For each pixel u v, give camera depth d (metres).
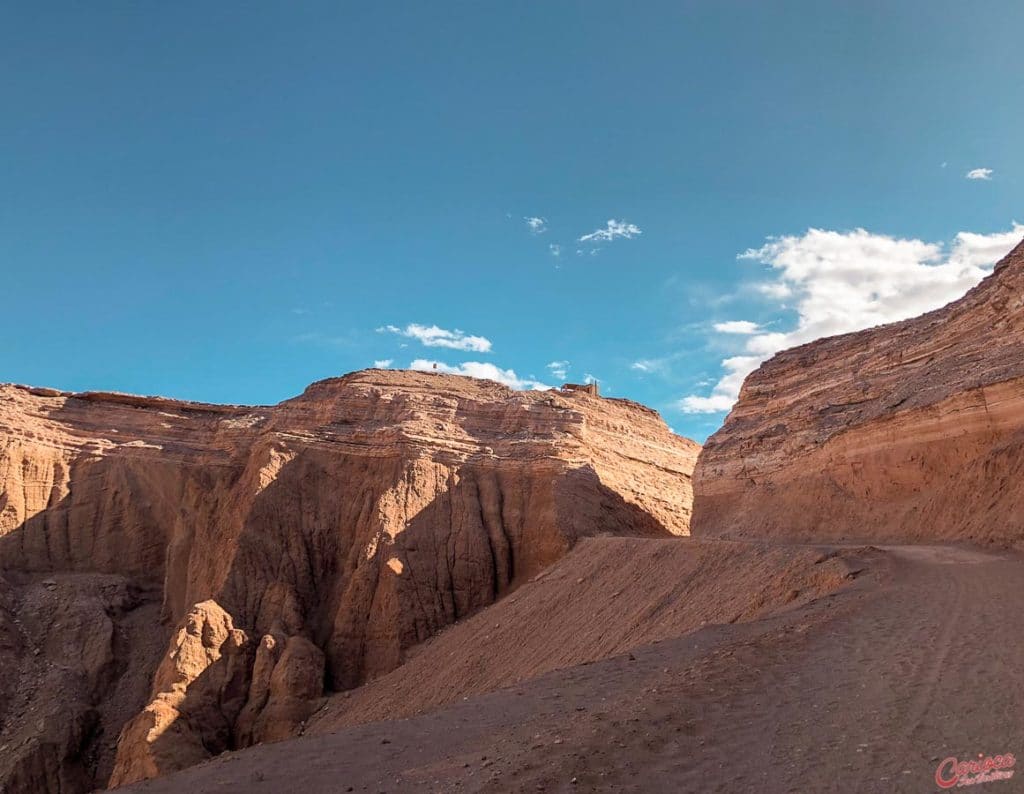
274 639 44.56
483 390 65.69
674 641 19.36
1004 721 8.05
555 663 32.59
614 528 56.47
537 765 9.12
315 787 11.52
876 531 33.31
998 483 26.42
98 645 50.16
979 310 34.81
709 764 8.39
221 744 40.47
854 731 8.56
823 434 41.56
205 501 59.53
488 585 51.25
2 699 44.06
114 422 66.19
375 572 49.31
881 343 43.47
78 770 41.28
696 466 54.25
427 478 54.88
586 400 66.56
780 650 13.13
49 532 59.84
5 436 61.47
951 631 12.29
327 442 57.88
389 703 39.53
